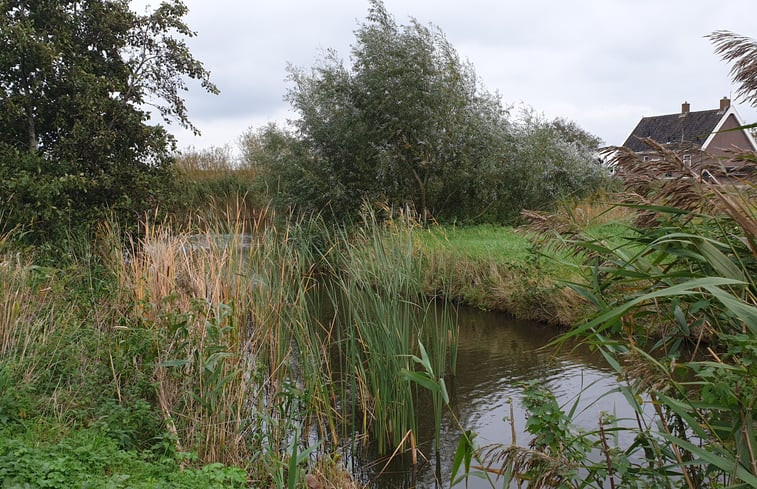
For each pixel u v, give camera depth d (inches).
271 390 259.4
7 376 212.5
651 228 151.9
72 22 490.0
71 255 372.8
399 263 287.1
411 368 263.1
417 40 805.2
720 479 150.9
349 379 318.0
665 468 138.4
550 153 882.8
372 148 798.5
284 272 286.5
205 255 270.4
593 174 856.9
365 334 268.4
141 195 479.2
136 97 517.0
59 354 240.7
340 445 255.6
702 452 114.5
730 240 137.7
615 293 158.9
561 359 364.5
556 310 436.1
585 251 162.6
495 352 384.5
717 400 118.7
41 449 171.9
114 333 250.1
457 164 833.5
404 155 810.8
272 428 229.8
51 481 148.6
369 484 228.1
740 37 154.6
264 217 312.8
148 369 234.8
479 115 845.8
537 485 141.9
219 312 237.6
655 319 158.7
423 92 792.3
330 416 244.4
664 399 123.5
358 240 351.3
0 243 334.3
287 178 805.2
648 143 143.3
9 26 427.5
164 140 516.4
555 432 148.9
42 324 260.7
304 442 253.3
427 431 270.2
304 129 820.0
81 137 458.0
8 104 435.8
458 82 832.3
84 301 300.2
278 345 265.6
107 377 233.5
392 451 252.8
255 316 269.0
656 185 146.9
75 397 217.6
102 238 399.9
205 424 218.7
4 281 280.2
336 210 779.4
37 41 434.0
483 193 838.5
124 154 497.4
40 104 466.0
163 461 188.2
